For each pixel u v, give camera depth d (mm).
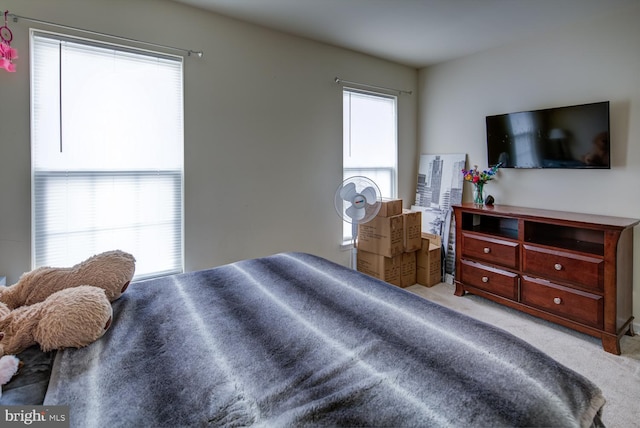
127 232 2422
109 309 1282
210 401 894
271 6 2531
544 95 3027
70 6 2121
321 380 970
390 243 3262
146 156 2457
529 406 851
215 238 2750
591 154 2672
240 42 2771
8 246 2027
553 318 2559
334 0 2439
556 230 2934
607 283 2264
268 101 2953
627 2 2453
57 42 2121
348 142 3590
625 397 1822
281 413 841
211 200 2711
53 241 2184
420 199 4098
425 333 1212
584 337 2459
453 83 3770
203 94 2619
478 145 3576
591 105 2639
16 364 1046
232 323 1328
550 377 961
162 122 2502
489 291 2996
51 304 1231
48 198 2154
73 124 2201
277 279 1796
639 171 2508
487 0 2434
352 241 3559
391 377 969
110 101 2309
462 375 971
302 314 1394
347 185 2943
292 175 3146
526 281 2725
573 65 2828
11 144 2006
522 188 3213
